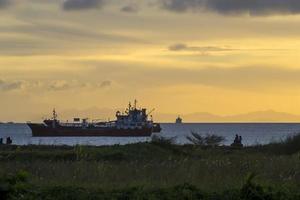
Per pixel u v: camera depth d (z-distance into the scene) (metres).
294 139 76.38
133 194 30.39
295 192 31.77
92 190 31.27
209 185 33.47
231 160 47.91
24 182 32.03
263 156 59.31
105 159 57.19
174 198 29.91
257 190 30.78
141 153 63.84
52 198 29.66
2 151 65.50
